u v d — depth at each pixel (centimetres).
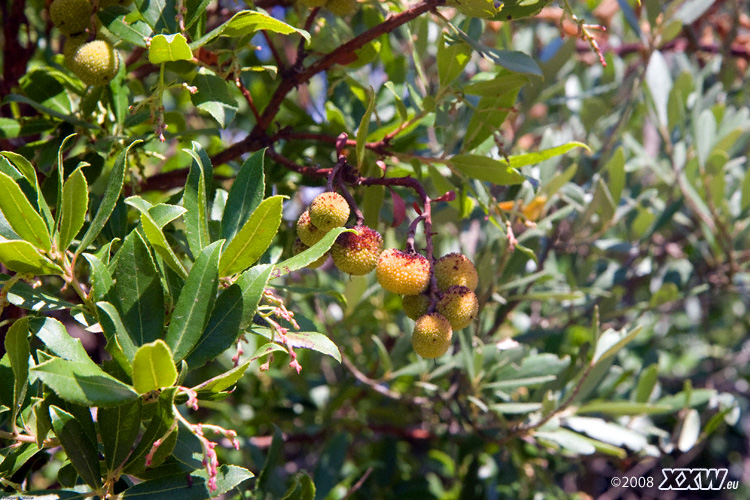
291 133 48
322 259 40
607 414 57
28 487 46
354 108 57
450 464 73
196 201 37
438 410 67
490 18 43
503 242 58
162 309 35
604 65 41
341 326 64
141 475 36
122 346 34
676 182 68
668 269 71
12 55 53
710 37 91
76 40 44
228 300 36
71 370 32
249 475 37
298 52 47
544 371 56
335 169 40
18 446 38
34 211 35
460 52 45
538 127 78
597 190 61
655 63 67
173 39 38
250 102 47
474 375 55
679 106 65
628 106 64
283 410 70
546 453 65
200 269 35
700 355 95
